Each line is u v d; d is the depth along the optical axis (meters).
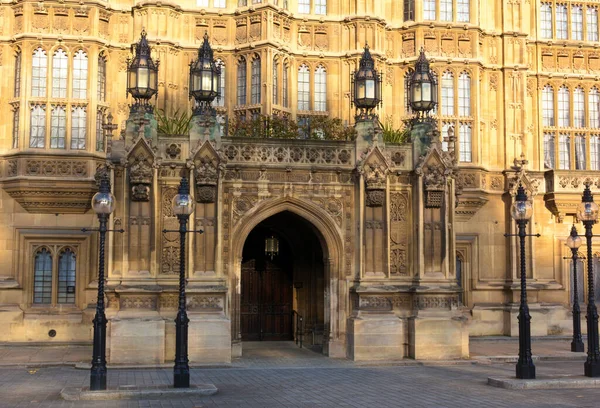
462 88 31.67
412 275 24.27
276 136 25.55
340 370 21.36
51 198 27.78
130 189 22.70
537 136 32.72
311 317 27.55
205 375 20.23
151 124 22.95
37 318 27.73
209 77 23.28
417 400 15.98
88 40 28.44
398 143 24.59
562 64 33.53
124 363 21.80
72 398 16.20
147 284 22.47
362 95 24.44
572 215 32.38
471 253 31.45
